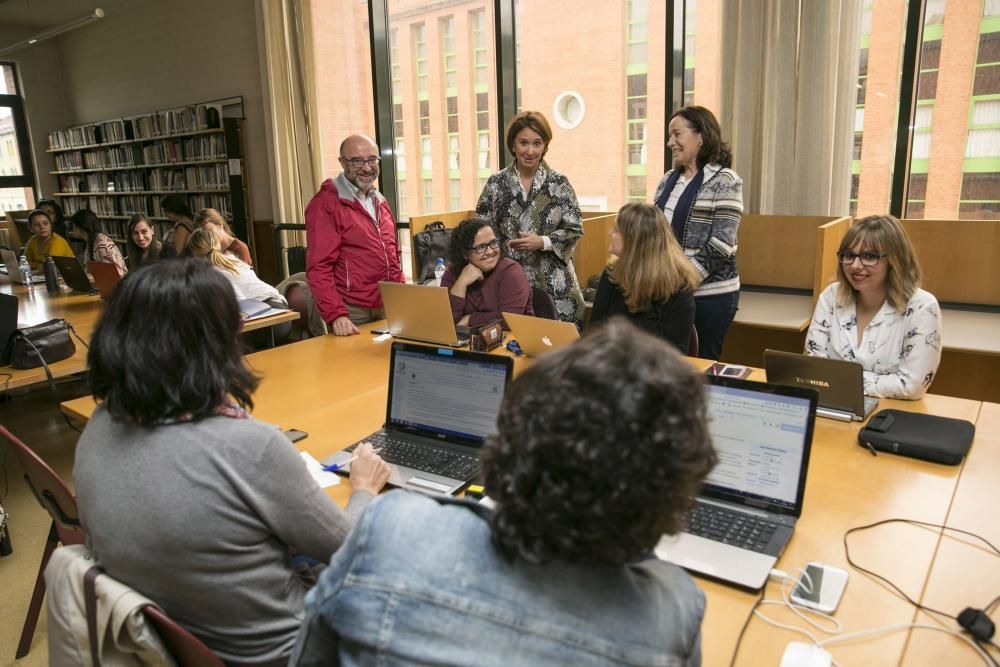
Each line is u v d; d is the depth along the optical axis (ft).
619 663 1.90
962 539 4.27
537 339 7.63
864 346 6.95
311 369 8.14
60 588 3.47
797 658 3.18
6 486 10.10
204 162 23.11
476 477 4.99
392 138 18.99
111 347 3.28
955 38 10.72
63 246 17.69
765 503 4.46
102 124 27.12
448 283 9.65
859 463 5.33
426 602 1.98
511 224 10.82
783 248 12.20
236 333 3.58
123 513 3.25
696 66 13.29
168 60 24.11
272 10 18.89
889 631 3.48
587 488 1.83
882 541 4.28
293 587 3.75
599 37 14.65
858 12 10.85
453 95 17.31
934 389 10.66
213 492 3.25
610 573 2.00
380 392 7.24
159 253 16.30
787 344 12.12
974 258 10.64
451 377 5.59
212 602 3.40
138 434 3.34
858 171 11.87
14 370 8.35
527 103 16.24
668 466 1.86
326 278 9.99
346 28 18.76
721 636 3.47
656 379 1.92
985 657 3.28
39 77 29.53
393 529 2.12
